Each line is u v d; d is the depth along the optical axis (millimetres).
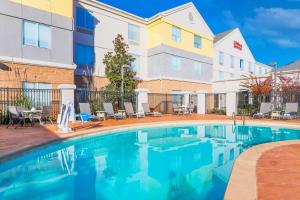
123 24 24547
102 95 19234
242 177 4191
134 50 25516
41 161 6934
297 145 7191
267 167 4812
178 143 9875
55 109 15719
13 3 14930
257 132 12758
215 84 29062
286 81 20641
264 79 22625
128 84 22266
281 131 12992
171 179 5422
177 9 26000
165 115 21078
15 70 14773
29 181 5289
